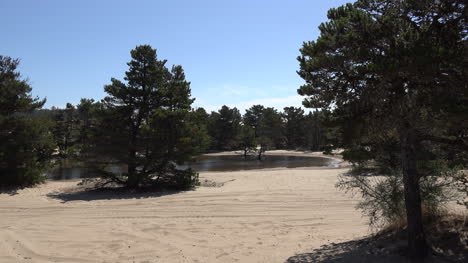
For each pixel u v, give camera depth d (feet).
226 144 299.99
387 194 24.70
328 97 20.51
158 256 23.73
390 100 17.49
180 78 69.72
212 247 25.93
